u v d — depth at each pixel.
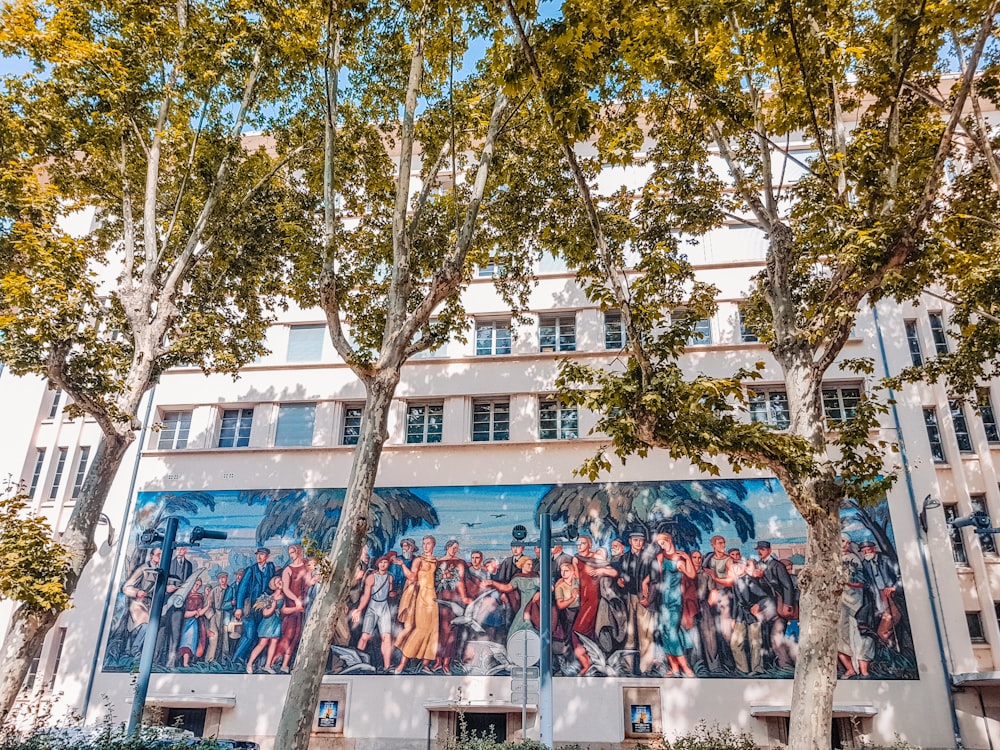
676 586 19.33
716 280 23.00
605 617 19.33
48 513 23.44
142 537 19.56
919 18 11.59
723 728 17.83
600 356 22.61
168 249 18.91
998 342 14.24
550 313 23.83
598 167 18.05
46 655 21.25
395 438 22.64
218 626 20.80
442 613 20.05
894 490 19.55
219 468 22.73
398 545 20.97
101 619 21.27
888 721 17.44
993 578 19.08
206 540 21.81
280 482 22.31
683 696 18.33
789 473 10.78
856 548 19.06
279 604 20.81
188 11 16.97
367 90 17.73
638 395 10.67
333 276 13.41
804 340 12.55
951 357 15.31
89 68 15.29
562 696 18.77
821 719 9.88
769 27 11.73
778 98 14.06
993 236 14.12
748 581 19.09
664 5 11.25
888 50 12.59
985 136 13.82
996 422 20.84
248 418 23.97
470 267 16.81
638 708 18.50
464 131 18.28
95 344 14.97
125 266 16.52
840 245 11.46
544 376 22.66
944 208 16.30
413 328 13.57
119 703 20.16
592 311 23.27
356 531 11.83
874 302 11.69
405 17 15.81
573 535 20.30
